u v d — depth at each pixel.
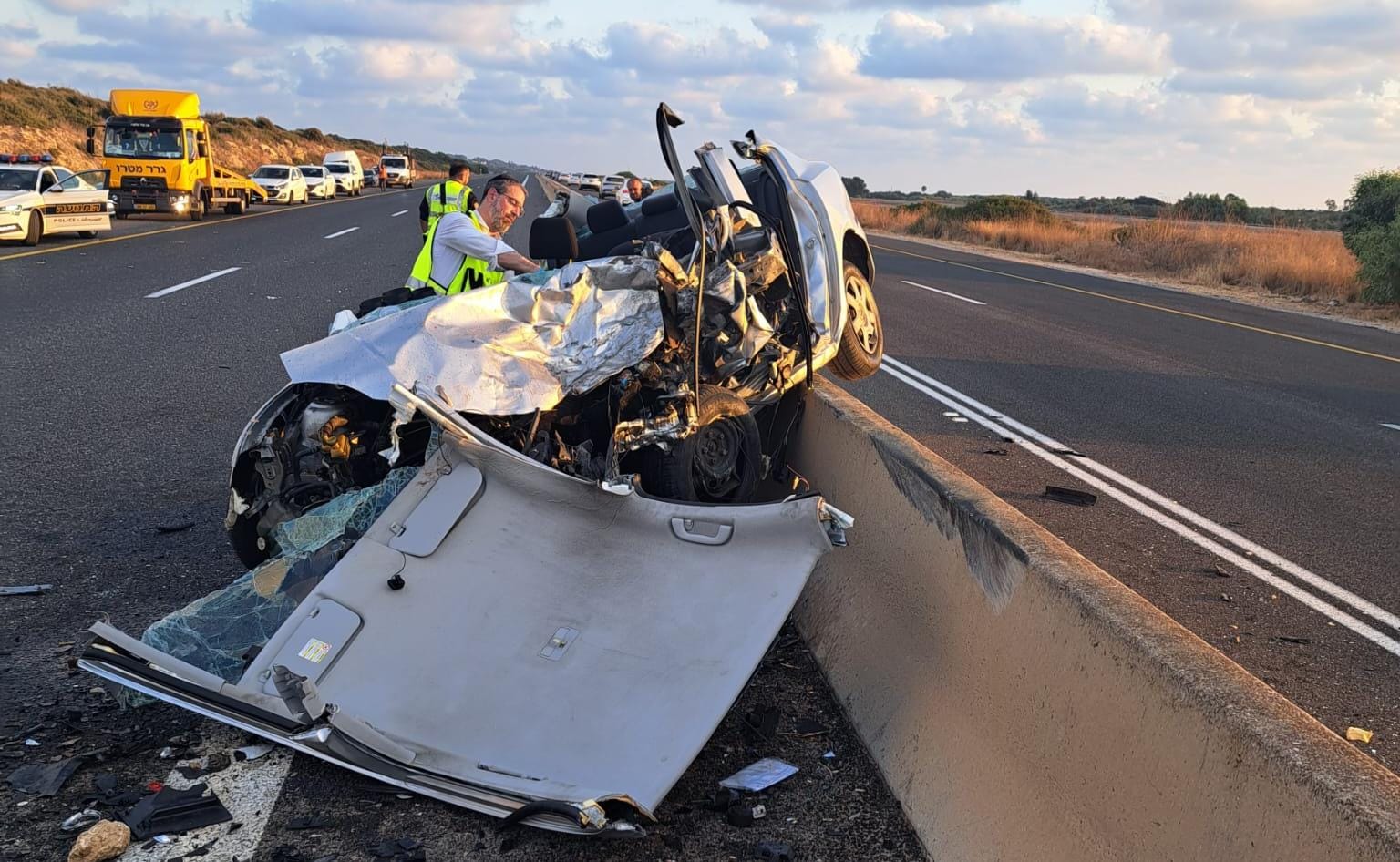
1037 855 2.70
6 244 20.14
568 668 3.42
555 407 4.61
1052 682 2.83
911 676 3.64
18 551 5.30
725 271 5.09
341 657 3.38
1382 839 1.80
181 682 3.37
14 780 3.36
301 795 3.34
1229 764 2.16
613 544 3.73
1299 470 8.20
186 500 6.15
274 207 39.81
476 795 3.07
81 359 9.83
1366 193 25.25
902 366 11.96
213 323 12.09
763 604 3.49
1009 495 7.16
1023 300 20.28
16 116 45.78
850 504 4.66
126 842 3.04
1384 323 20.12
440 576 3.56
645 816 2.97
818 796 3.46
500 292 4.39
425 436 4.35
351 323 4.98
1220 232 32.19
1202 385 11.80
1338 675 4.69
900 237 46.06
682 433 4.75
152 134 29.84
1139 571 5.86
